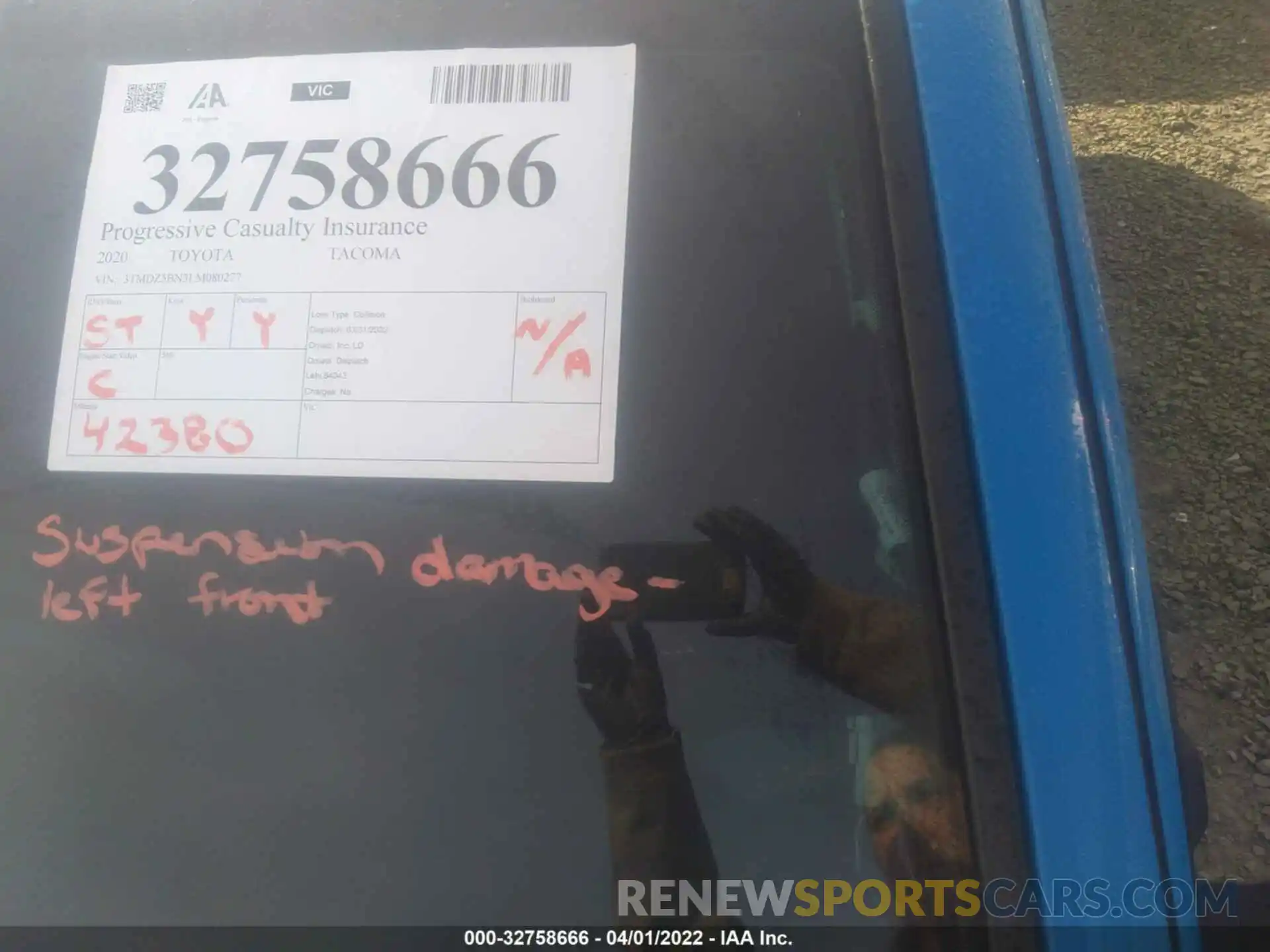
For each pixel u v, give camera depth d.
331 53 1.00
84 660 0.94
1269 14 4.75
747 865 0.85
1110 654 0.79
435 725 0.90
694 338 0.92
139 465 0.95
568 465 0.91
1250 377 3.29
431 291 0.94
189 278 0.96
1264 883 2.21
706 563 0.89
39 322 0.98
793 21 1.00
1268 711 2.53
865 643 0.85
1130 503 0.85
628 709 0.88
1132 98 4.41
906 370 0.88
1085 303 0.90
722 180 0.96
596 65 0.98
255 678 0.92
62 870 0.90
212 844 0.90
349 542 0.92
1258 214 3.83
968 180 0.91
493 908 0.86
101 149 1.01
